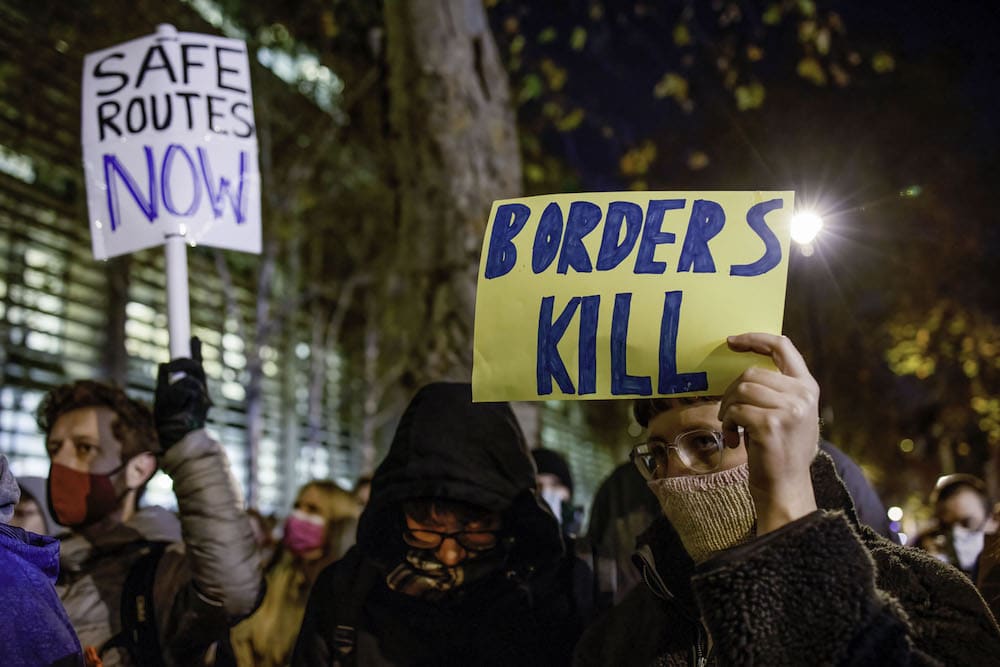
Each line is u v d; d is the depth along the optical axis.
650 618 1.91
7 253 9.18
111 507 2.55
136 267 10.79
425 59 5.00
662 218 1.69
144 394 10.76
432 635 2.29
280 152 12.20
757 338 1.49
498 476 2.37
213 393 11.55
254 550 2.39
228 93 2.84
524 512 2.39
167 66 2.81
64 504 2.51
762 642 1.25
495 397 1.68
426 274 4.92
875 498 2.80
